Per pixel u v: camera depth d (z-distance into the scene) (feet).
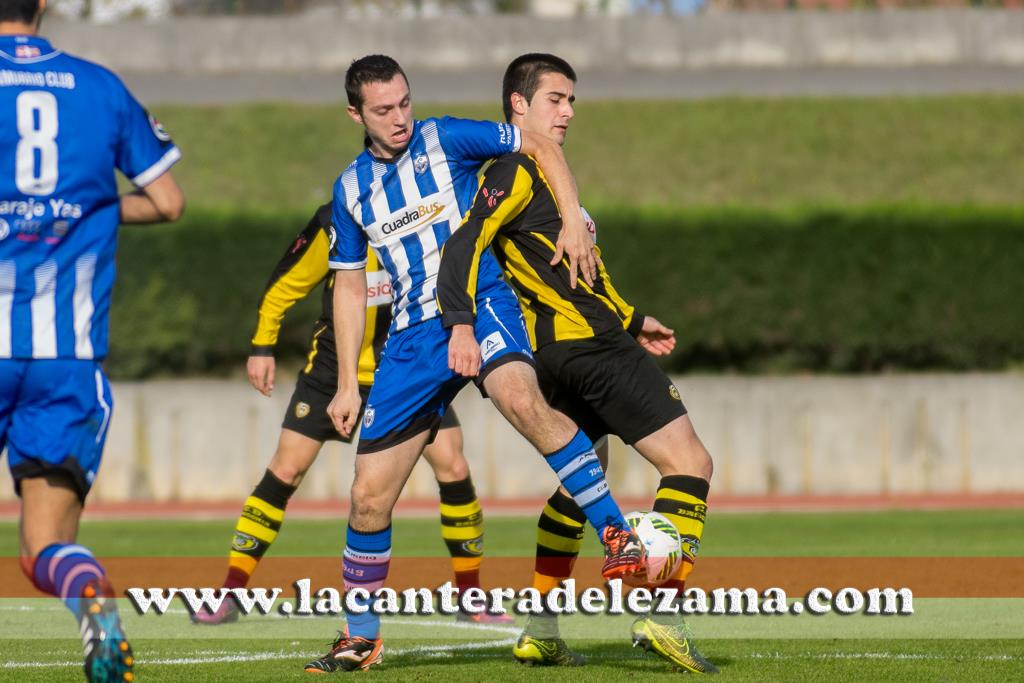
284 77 293.43
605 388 59.00
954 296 186.09
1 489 174.50
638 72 294.05
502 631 75.00
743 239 186.50
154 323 185.47
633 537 54.13
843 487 175.52
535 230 60.34
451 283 56.65
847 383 175.83
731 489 175.01
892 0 300.40
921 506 164.14
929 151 246.47
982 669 58.49
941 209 186.91
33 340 45.09
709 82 284.41
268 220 186.50
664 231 186.29
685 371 190.39
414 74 290.56
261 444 175.11
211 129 254.27
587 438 58.18
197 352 186.70
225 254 186.29
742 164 242.17
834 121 258.57
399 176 59.11
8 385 45.16
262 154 245.24
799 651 64.59
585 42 296.51
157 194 47.62
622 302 64.13
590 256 58.44
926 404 176.24
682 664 57.36
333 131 254.68
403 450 59.47
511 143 59.93
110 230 46.80
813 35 297.53
